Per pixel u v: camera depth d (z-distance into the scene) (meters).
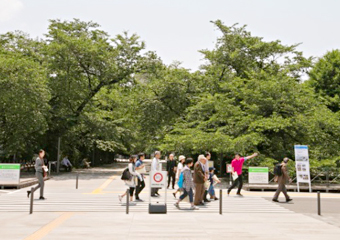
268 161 23.11
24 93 26.06
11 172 19.20
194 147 24.23
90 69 34.47
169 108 34.91
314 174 22.70
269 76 29.53
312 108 26.36
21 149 31.08
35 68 27.77
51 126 34.06
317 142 26.05
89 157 51.66
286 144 26.45
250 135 23.53
